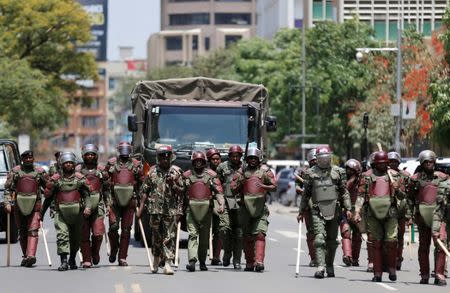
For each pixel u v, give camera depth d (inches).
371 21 6397.6
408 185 1608.0
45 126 6402.6
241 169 1759.4
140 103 2440.9
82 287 1526.8
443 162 2576.3
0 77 5689.0
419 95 4414.4
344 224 1899.6
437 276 1599.4
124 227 1844.2
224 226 1787.6
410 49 5098.4
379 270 1632.6
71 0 6648.6
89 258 1819.6
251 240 1770.4
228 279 1638.8
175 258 1743.4
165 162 1707.7
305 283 1599.4
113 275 1691.7
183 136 2372.0
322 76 5861.2
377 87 5157.5
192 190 1739.7
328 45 5905.5
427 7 6097.4
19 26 6451.8
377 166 1608.0
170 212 1702.8
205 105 2396.7
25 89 5713.6
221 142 2372.0
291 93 6053.2
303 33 5669.3
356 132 5167.3
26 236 1875.0
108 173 1838.1
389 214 1610.5
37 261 1994.3
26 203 1845.5
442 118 3395.7
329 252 1694.1
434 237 1573.6
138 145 2415.1
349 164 1865.2
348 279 1670.8
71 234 1791.3
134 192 1839.3
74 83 6820.9
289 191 4874.5
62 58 6648.6
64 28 6569.9
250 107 2390.5
